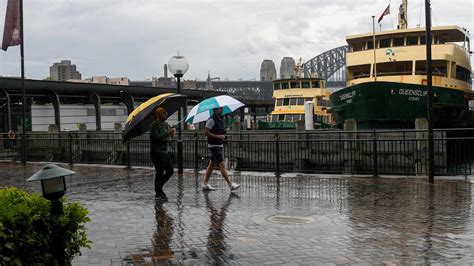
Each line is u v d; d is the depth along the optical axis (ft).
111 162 85.61
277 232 24.43
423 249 20.67
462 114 88.33
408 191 37.24
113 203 34.01
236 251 21.06
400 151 59.77
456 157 58.23
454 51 89.15
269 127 131.64
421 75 87.66
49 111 140.26
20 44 69.21
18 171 61.93
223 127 39.17
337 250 20.81
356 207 31.07
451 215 27.76
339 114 92.89
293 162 70.54
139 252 21.17
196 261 19.70
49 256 13.64
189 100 180.14
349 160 66.28
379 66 91.66
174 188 41.19
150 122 40.19
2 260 12.09
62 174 14.06
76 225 14.65
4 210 12.72
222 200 34.65
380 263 18.79
